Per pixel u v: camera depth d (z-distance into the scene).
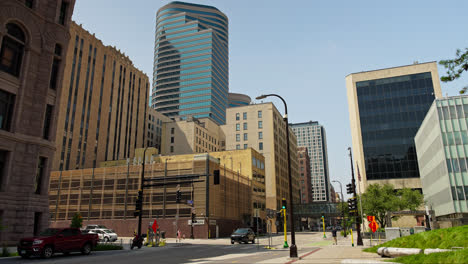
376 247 22.50
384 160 87.31
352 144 98.00
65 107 79.12
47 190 31.97
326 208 107.81
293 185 133.00
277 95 23.27
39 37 32.56
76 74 84.06
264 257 20.52
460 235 16.69
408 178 83.94
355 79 96.25
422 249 17.19
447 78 14.34
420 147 77.00
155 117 129.12
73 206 61.03
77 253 24.23
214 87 199.88
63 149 76.94
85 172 62.47
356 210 32.72
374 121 91.06
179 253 24.70
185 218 53.62
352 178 34.41
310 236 63.19
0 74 28.88
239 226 65.56
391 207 55.94
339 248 28.33
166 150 116.56
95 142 87.31
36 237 20.72
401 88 90.94
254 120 108.94
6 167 28.61
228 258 20.12
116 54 101.00
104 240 38.66
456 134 56.66
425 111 86.94
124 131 100.12
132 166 60.00
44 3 33.56
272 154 103.62
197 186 54.81
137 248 30.23
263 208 81.94
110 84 96.25
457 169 54.97
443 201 59.19
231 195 64.19
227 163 78.62
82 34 87.94
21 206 28.89
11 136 28.92
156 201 56.41
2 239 27.05
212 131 135.12
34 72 31.88
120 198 58.91
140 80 112.56
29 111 31.03
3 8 29.22
